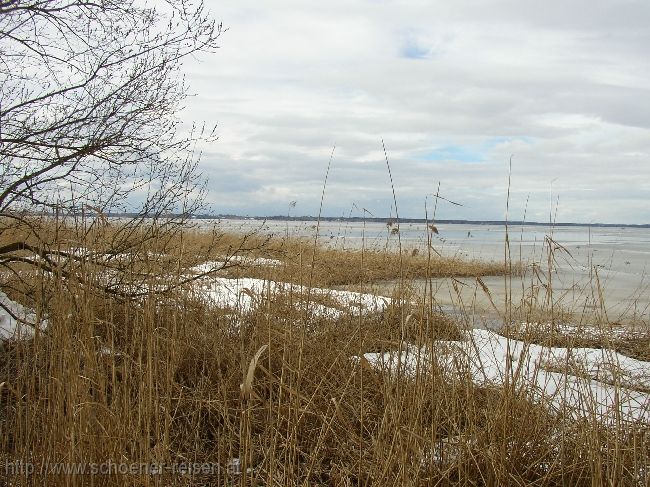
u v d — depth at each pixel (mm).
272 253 5668
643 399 4137
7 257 5074
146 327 3469
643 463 2961
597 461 2896
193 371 4410
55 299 3211
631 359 6016
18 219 4891
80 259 3545
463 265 16281
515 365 4836
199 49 5668
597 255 27281
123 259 5102
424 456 3098
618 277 17453
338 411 3215
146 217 5359
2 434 3139
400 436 2928
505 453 3127
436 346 3641
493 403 3613
